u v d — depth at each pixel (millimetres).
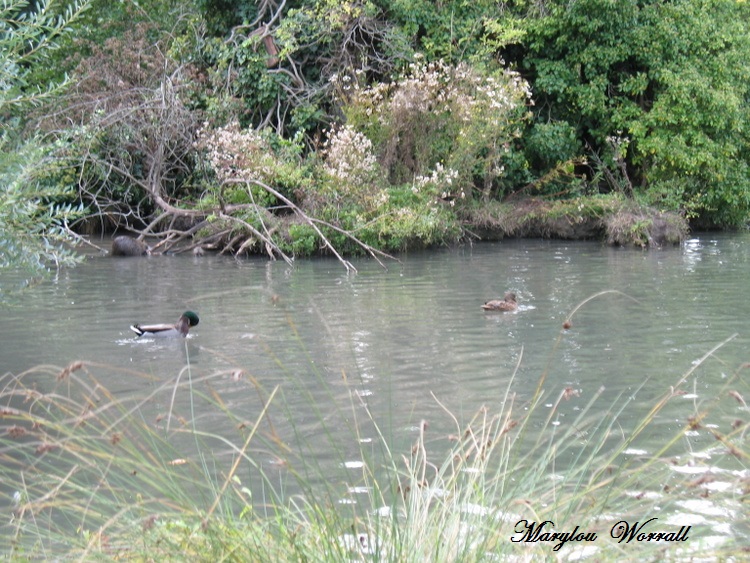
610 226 25531
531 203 27953
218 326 13297
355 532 4391
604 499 4809
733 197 29203
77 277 18719
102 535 4469
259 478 6688
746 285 17328
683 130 28031
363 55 27141
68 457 6691
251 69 26562
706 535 5125
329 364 10805
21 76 8641
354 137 23438
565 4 28188
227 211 23031
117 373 10305
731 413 8484
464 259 22188
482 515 4512
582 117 29219
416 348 11688
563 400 9094
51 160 9938
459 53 27359
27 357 11219
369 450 7465
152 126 23766
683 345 11727
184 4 28531
